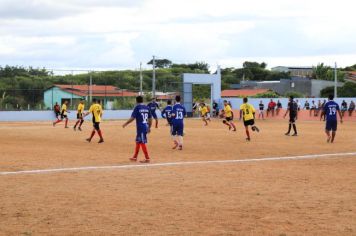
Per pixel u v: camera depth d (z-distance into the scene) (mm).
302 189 12680
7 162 17875
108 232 8703
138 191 12336
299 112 61156
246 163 17953
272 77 144250
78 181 13789
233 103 66125
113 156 20016
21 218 9617
